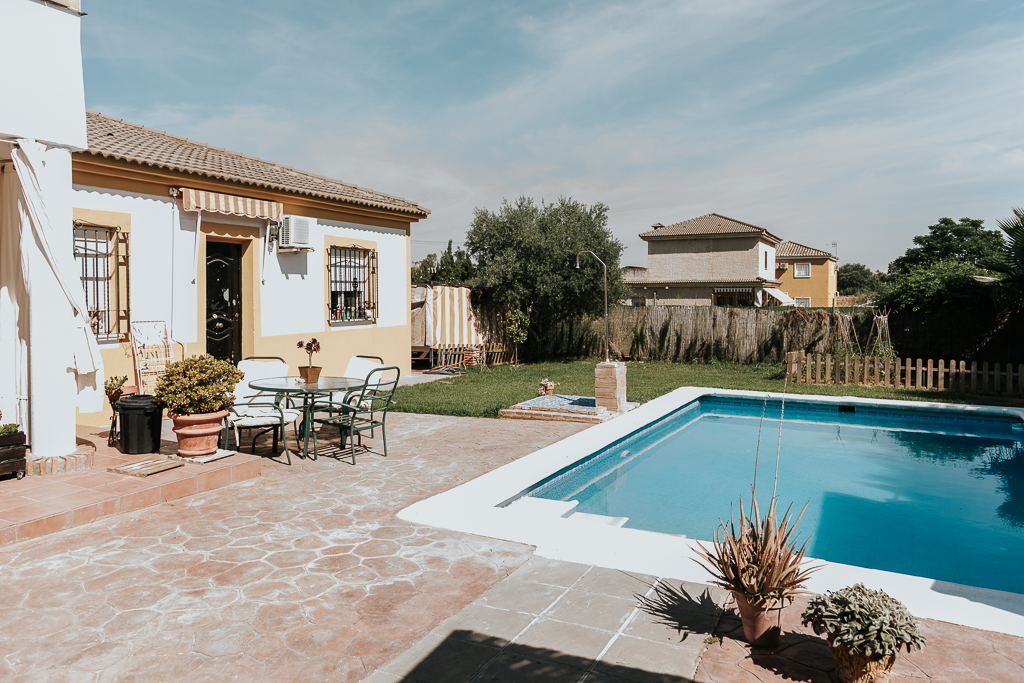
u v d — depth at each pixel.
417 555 4.53
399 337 14.88
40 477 5.67
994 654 3.16
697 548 4.77
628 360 22.38
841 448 9.86
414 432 9.19
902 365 17.81
